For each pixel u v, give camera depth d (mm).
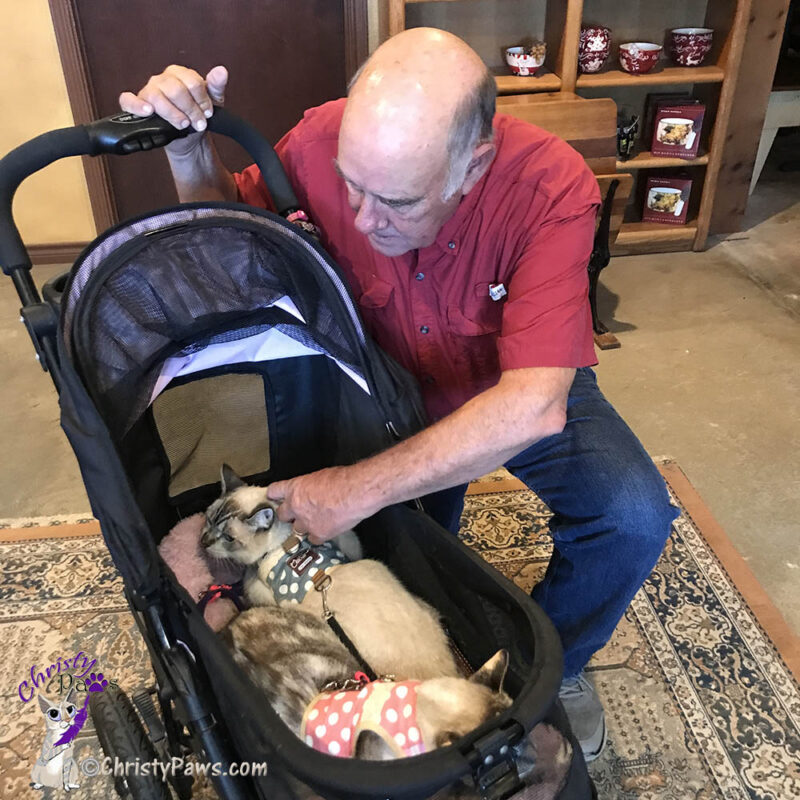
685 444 2318
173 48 2992
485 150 1161
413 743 910
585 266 1251
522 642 979
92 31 2910
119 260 1074
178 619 1062
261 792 987
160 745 1197
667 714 1572
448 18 3020
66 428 943
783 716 1566
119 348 1122
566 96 2789
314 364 1447
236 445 1526
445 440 1131
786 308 3012
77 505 2125
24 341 2854
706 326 2902
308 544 1392
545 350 1178
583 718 1481
